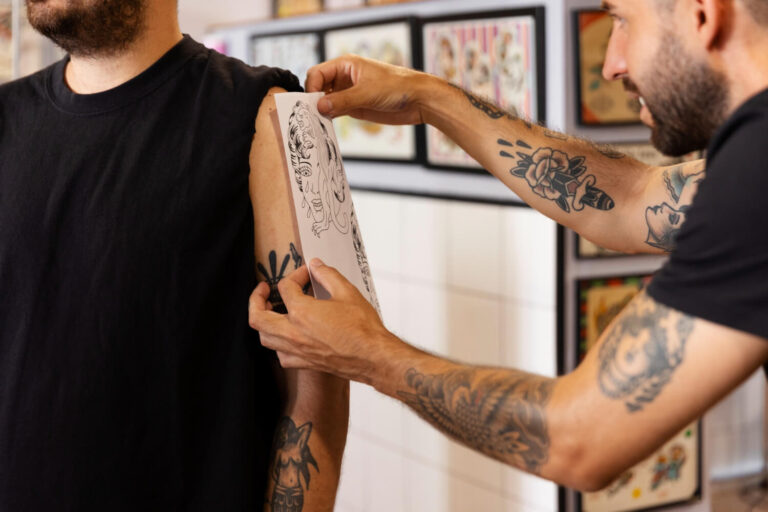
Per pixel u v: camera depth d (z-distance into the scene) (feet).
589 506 8.85
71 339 3.91
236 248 4.03
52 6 3.84
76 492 3.88
